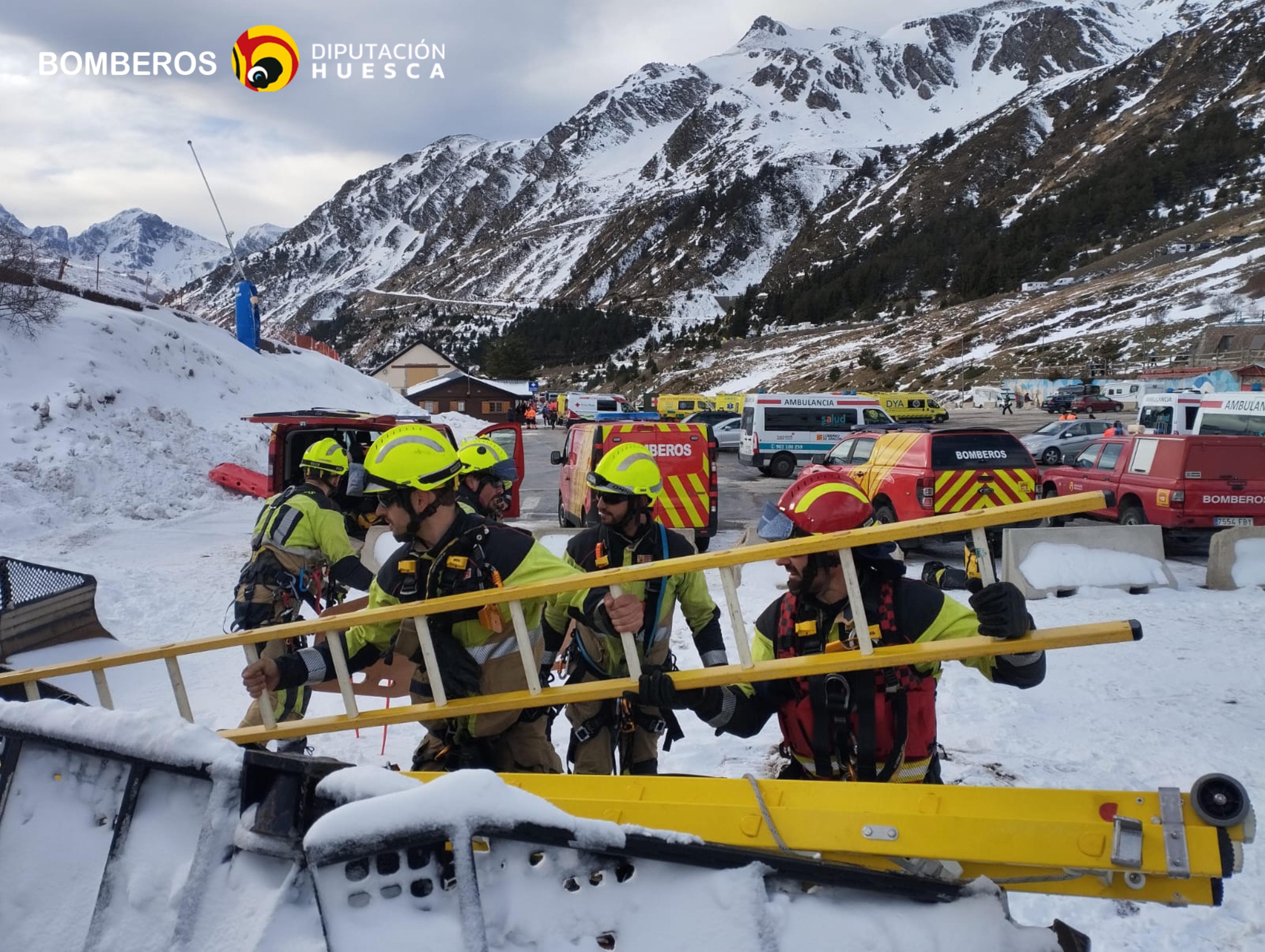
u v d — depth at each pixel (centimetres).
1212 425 2161
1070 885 180
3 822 215
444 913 174
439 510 277
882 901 182
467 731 292
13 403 1744
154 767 202
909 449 1277
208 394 2420
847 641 234
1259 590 932
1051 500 186
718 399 5800
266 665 273
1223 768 459
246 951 175
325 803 186
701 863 178
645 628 349
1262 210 14400
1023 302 12794
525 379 14862
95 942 194
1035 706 567
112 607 890
